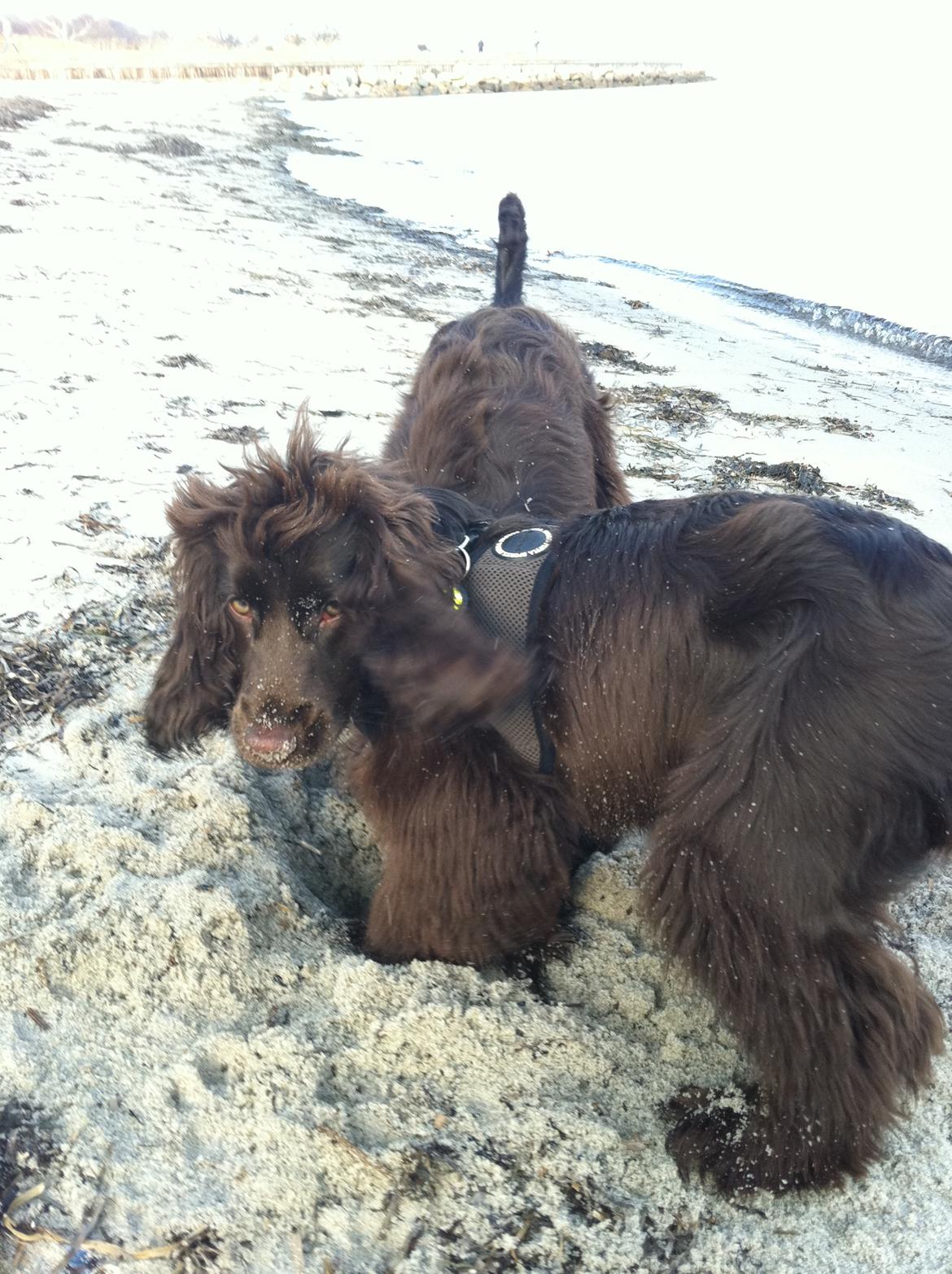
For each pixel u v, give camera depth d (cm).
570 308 361
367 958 97
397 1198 79
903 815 81
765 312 405
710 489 195
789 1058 84
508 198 167
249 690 85
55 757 112
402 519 87
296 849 109
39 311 247
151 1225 76
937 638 81
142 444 176
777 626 82
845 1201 84
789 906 81
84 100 1039
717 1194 83
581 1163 83
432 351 135
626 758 89
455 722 87
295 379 220
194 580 92
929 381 321
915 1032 83
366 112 1183
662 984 98
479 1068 89
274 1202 78
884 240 574
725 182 743
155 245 348
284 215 472
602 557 90
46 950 91
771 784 80
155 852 101
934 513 197
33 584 136
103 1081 84
